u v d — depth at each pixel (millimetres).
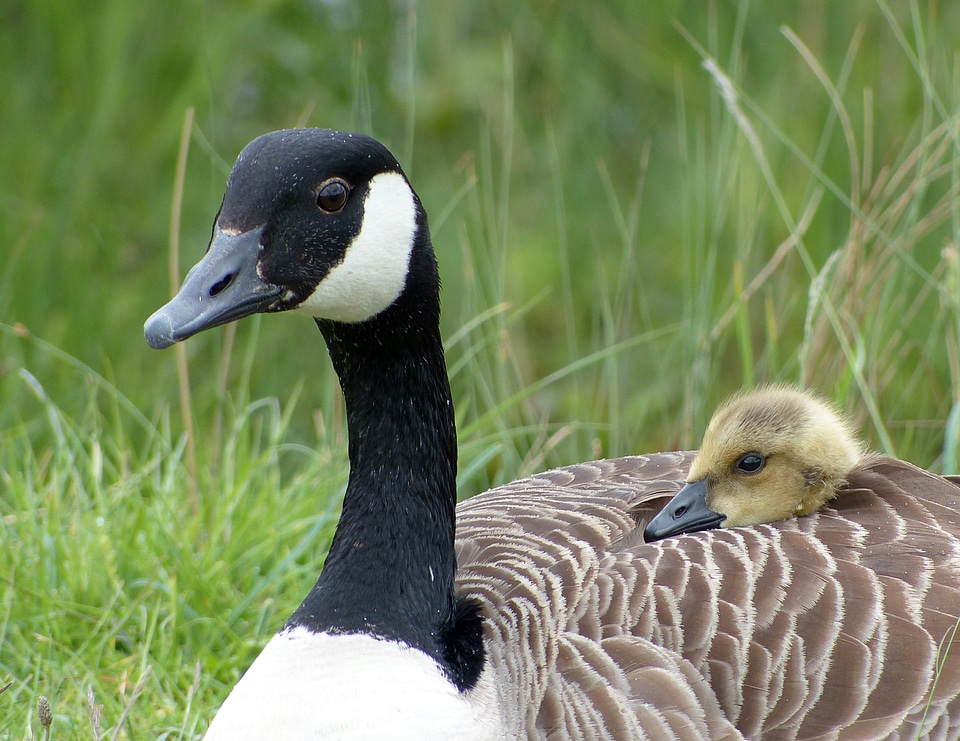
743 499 7988
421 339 7348
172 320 6480
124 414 12680
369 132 11555
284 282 6914
